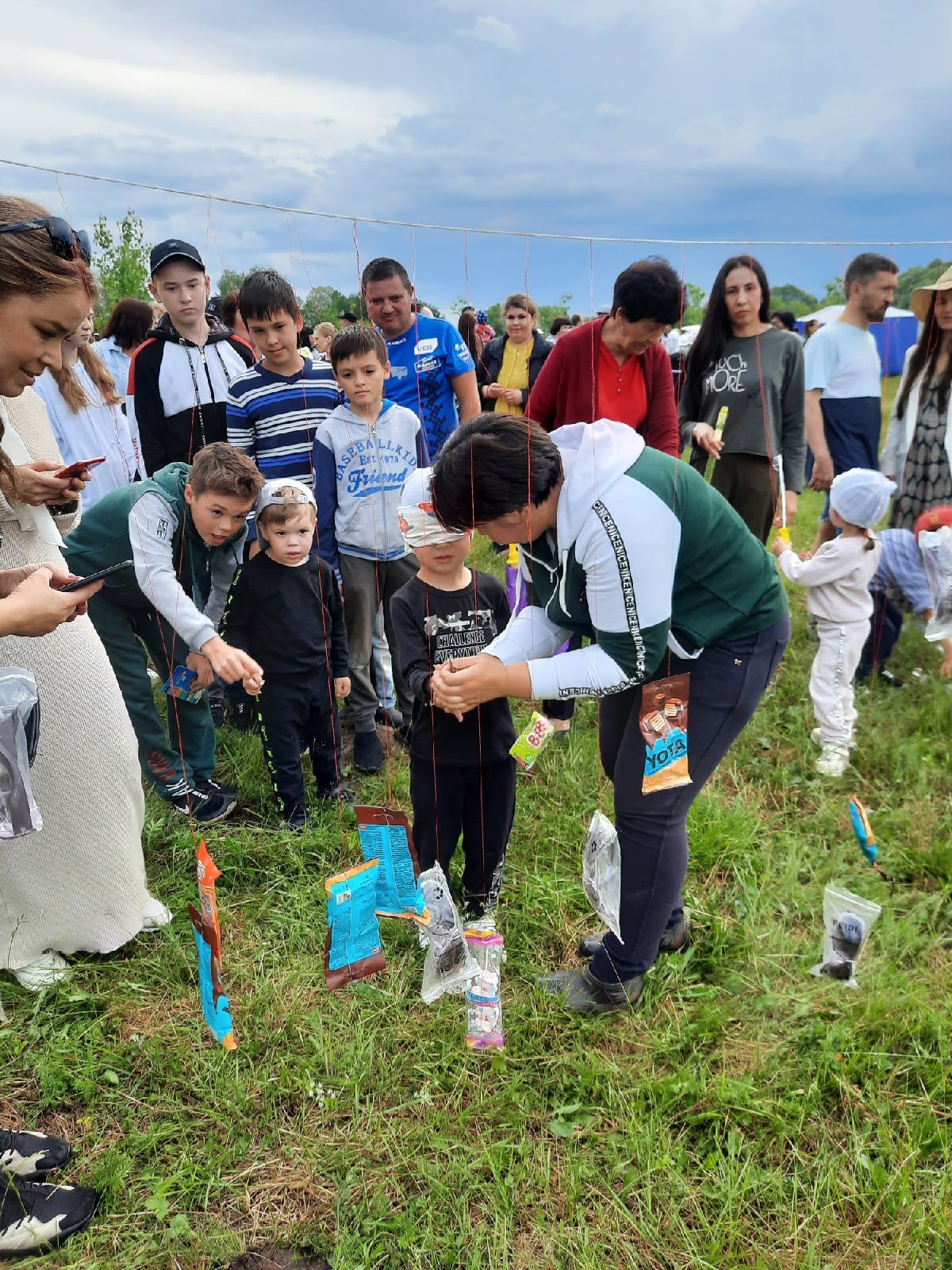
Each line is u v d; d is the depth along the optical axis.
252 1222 1.60
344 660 2.89
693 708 1.86
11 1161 1.63
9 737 1.56
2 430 1.64
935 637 2.99
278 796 2.85
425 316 3.43
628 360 2.86
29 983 2.13
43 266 1.28
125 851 2.18
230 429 3.22
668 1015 2.04
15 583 1.70
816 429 4.02
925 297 3.59
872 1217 1.58
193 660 2.43
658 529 1.58
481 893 2.39
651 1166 1.65
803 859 2.63
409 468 3.15
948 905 2.42
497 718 2.26
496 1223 1.56
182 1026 2.01
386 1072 1.88
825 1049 1.91
